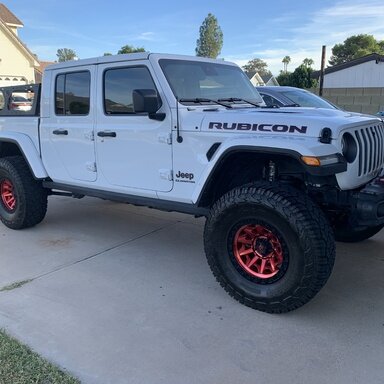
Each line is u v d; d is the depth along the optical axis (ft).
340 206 10.91
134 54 12.29
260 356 8.70
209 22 238.89
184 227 17.12
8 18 97.71
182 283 12.07
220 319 10.11
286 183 10.34
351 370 8.23
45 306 10.74
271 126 10.06
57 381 7.85
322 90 63.82
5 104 17.20
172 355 8.75
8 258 14.01
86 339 9.30
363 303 10.82
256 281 10.39
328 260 9.43
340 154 9.63
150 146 12.16
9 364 8.30
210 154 10.96
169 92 11.66
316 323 9.89
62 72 14.32
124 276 12.55
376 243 14.93
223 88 13.56
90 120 13.69
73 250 14.70
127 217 18.60
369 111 56.13
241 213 10.12
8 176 16.26
